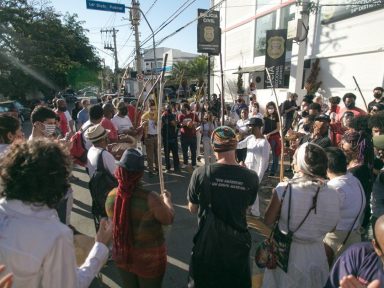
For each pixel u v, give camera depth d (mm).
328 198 2066
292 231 2104
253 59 18609
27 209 1239
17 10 22891
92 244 2619
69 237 1258
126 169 2076
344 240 2410
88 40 33875
